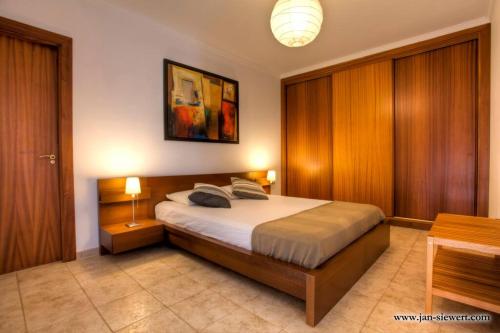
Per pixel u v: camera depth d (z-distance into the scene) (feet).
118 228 8.39
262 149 15.35
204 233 7.77
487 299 4.71
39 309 5.56
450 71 11.05
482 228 5.67
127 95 9.39
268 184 14.88
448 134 11.19
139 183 8.85
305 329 4.91
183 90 11.05
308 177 15.84
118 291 6.32
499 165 8.30
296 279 5.28
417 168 12.00
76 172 8.25
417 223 11.80
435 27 10.67
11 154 7.43
